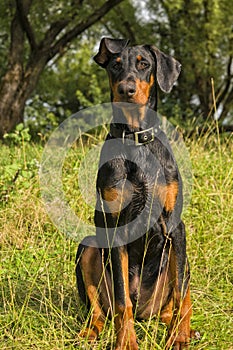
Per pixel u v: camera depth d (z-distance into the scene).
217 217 6.27
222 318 4.44
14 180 6.73
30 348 3.93
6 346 3.94
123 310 3.87
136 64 4.24
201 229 6.01
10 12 14.96
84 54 18.78
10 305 4.39
